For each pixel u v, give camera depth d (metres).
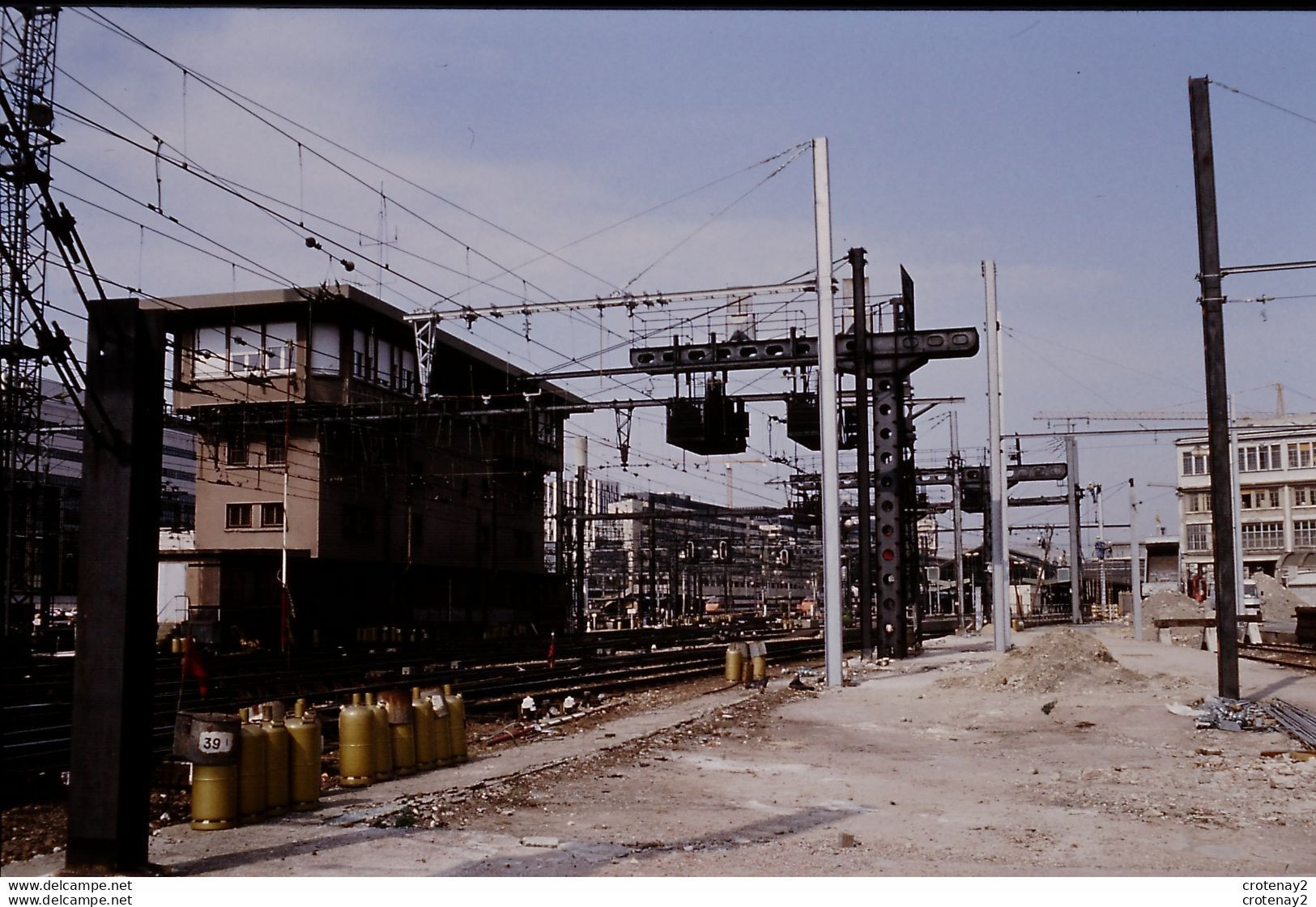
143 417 7.94
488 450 60.88
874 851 8.73
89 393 7.90
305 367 45.47
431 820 9.75
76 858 7.75
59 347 7.73
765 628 77.00
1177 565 102.38
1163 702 20.95
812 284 31.55
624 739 15.77
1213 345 19.47
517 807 10.49
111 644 7.77
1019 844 9.02
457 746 13.21
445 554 56.19
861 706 20.84
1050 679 22.92
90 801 7.74
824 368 25.41
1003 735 16.75
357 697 11.70
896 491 34.12
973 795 11.41
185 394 46.62
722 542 89.06
